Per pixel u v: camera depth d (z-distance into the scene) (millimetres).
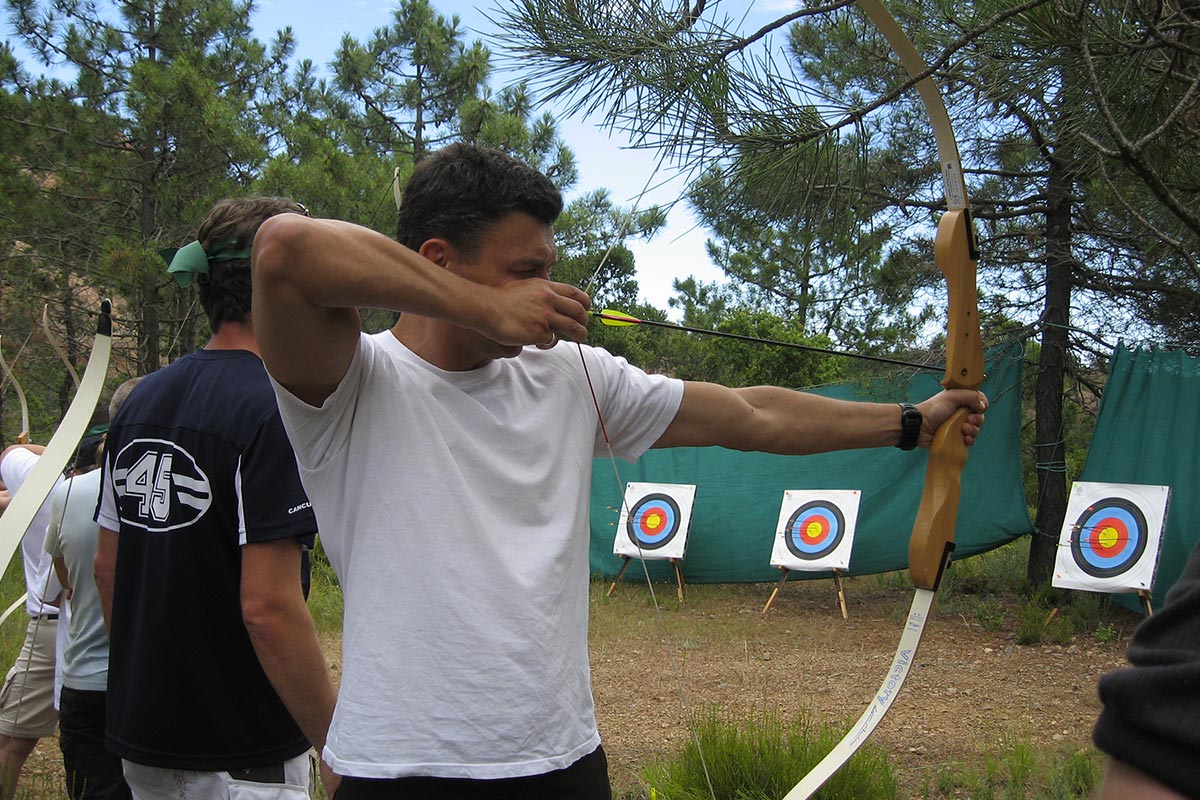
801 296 11984
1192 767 563
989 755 3645
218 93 9844
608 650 5625
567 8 2184
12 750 2760
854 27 2848
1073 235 6332
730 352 11984
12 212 9430
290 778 1731
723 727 3521
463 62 10633
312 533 1550
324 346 1142
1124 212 3654
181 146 9539
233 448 1589
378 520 1202
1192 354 6512
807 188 2352
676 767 3248
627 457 1480
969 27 2346
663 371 11781
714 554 7434
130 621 1700
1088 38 2135
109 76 10156
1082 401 7094
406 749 1157
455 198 1223
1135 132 2330
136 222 10320
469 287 1136
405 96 10930
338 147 10336
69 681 2174
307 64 11797
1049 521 6562
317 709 1570
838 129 2252
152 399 1706
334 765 1192
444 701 1161
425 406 1230
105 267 8875
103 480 1845
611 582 7785
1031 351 7453
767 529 7320
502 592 1196
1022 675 5000
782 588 7664
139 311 10359
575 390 1375
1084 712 4316
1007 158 5859
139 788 1722
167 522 1632
